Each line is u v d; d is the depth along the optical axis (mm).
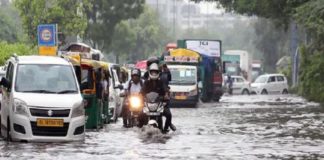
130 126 31375
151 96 28797
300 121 35906
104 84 32844
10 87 24891
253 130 30203
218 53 64875
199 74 57719
